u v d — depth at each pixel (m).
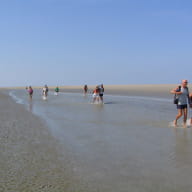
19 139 9.50
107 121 14.01
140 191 5.04
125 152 7.80
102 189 5.13
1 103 27.83
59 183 5.43
